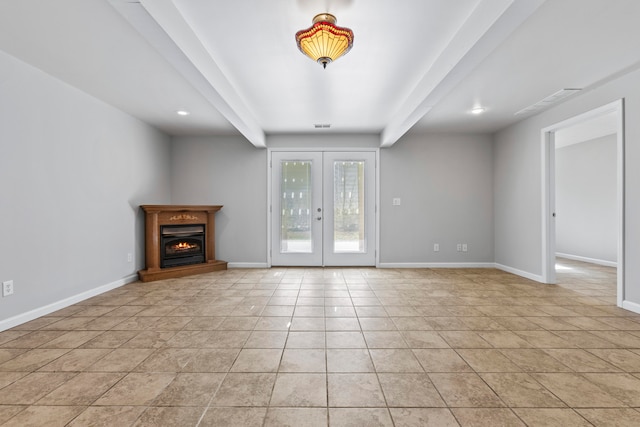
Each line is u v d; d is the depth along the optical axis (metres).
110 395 1.64
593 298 3.42
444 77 2.59
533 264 4.35
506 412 1.50
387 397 1.62
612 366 1.93
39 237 2.87
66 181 3.17
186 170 5.28
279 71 2.96
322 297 3.48
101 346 2.22
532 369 1.90
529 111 4.10
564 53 2.58
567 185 6.61
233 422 1.43
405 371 1.88
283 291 3.74
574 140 6.17
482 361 2.00
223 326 2.60
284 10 2.06
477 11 2.02
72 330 2.52
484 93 3.47
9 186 2.60
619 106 3.05
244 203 5.32
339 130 5.10
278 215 5.34
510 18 1.79
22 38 2.33
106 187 3.75
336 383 1.75
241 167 5.32
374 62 2.79
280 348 2.19
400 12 2.09
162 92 3.40
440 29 2.29
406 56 2.68
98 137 3.62
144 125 4.52
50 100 2.98
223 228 5.31
